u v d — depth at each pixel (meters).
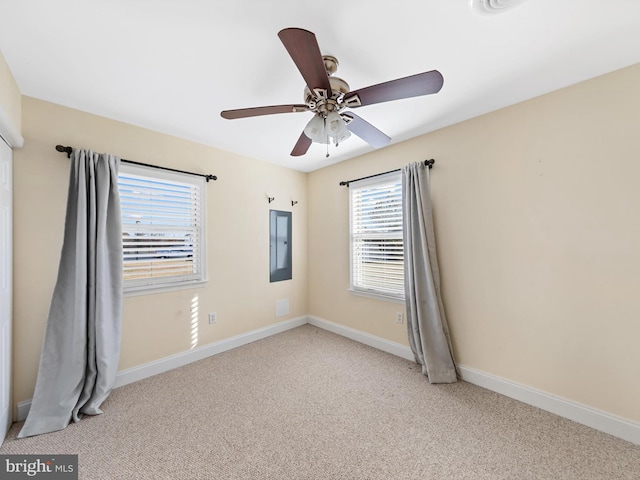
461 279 2.38
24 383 1.88
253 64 1.60
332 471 1.46
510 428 1.77
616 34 1.38
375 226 3.11
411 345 2.64
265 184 3.44
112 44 1.43
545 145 1.94
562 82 1.81
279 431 1.76
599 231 1.74
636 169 1.62
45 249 1.96
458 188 2.39
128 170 2.34
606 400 1.72
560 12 1.25
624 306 1.67
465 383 2.33
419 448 1.61
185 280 2.73
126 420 1.86
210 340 2.92
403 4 1.20
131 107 2.09
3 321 1.67
